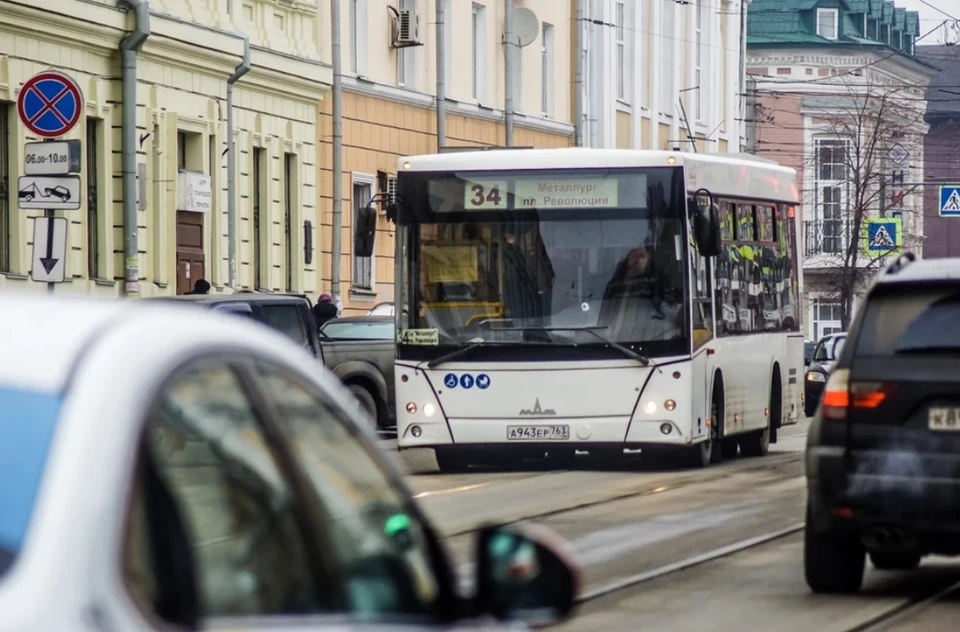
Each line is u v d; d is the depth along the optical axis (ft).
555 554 25.67
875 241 400.88
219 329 24.17
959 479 69.00
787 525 103.76
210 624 21.12
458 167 135.85
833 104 522.88
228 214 224.33
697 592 78.33
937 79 612.70
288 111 242.58
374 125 268.62
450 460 147.23
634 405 134.10
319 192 253.24
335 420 26.20
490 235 135.44
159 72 205.67
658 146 394.93
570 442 134.31
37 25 179.73
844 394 70.95
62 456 19.86
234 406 23.43
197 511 21.67
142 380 21.40
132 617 19.43
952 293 71.20
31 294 24.91
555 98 336.08
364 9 265.75
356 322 175.42
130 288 195.11
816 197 520.01
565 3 340.18
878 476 69.92
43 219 122.72
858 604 74.33
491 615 25.64
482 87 306.35
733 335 149.59
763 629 68.69
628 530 101.19
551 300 134.72
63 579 18.93
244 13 230.07
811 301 495.41
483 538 25.75
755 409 157.58
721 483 130.72
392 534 26.21
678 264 134.31
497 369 134.51
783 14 530.27
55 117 123.95
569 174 135.03
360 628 23.79
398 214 136.15
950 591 78.02
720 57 438.81
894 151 462.60
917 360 70.13
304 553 23.72
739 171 152.46
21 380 20.80
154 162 205.16
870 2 546.67
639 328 134.31
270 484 23.59
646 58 388.37
